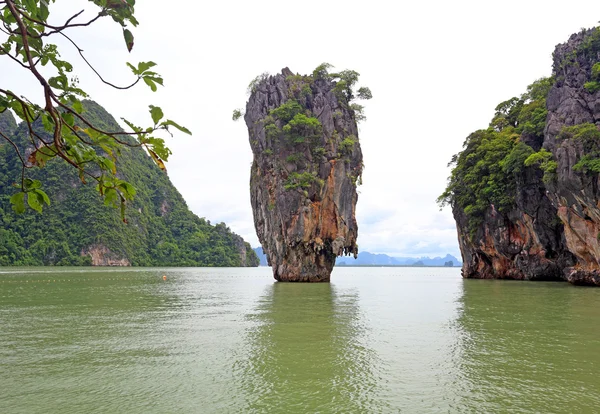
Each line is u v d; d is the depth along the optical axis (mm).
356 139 50250
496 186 49781
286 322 18719
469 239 58312
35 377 10609
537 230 47469
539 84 52500
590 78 39094
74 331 16453
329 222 48094
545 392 9570
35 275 59125
